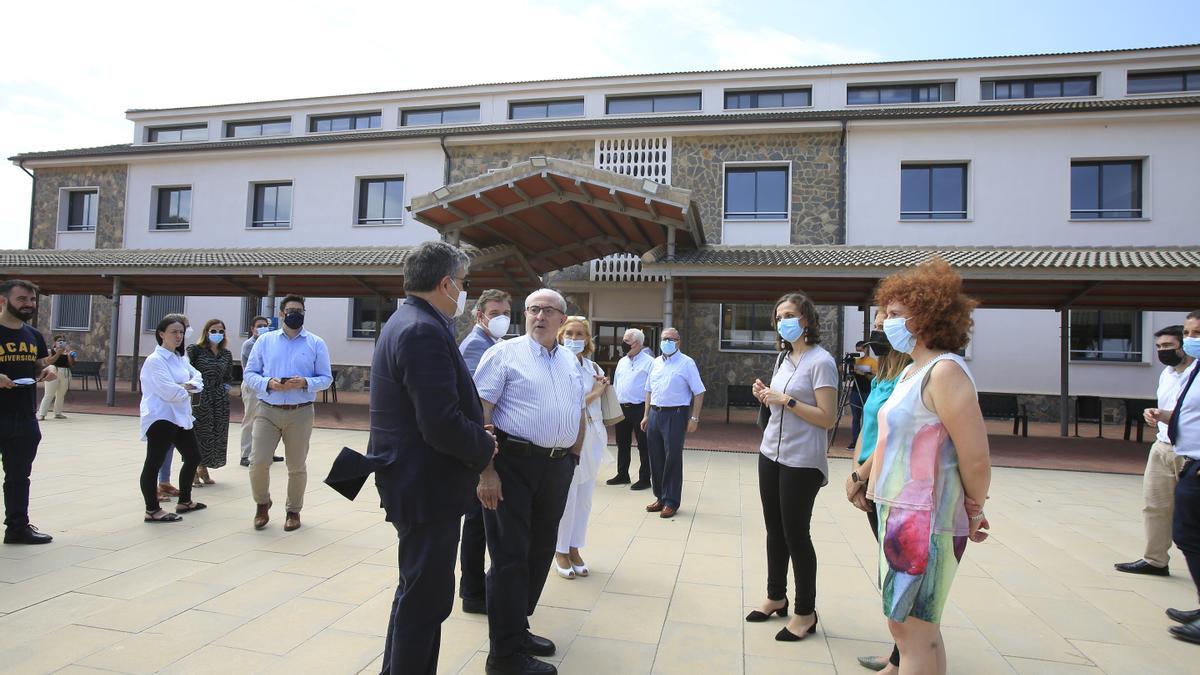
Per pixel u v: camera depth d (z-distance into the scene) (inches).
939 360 92.3
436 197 446.9
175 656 122.1
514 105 873.5
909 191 674.2
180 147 816.9
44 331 864.9
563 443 130.6
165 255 634.2
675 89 820.0
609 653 129.1
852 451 425.1
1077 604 163.6
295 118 913.5
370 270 531.5
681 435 244.8
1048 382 641.0
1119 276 407.8
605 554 195.5
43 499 243.8
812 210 679.1
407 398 101.0
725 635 138.6
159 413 213.6
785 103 801.6
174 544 191.9
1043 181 641.0
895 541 90.0
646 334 710.5
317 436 433.4
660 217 449.1
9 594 150.6
